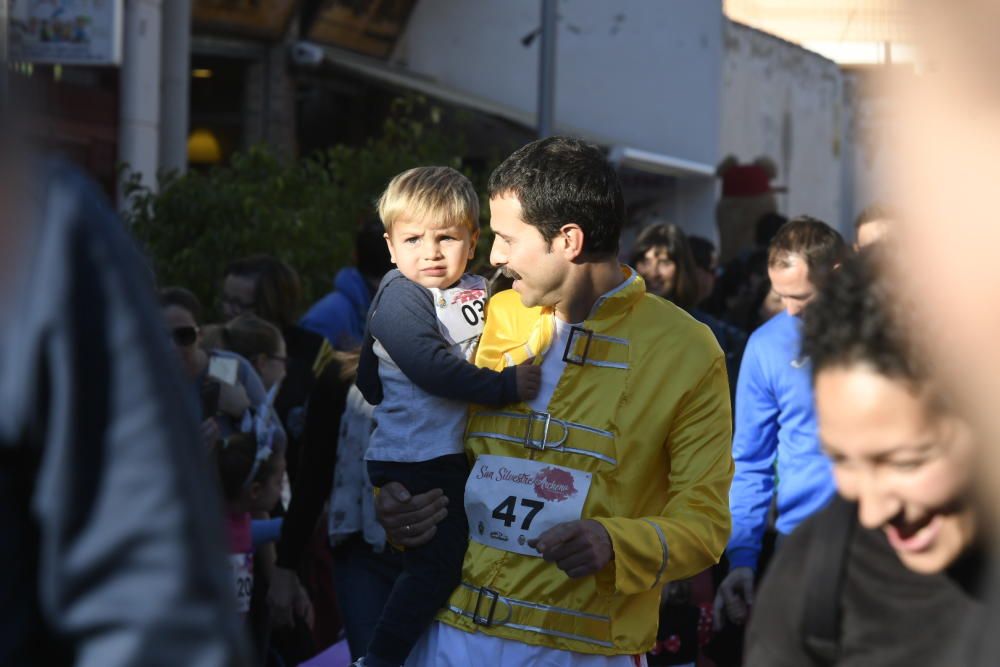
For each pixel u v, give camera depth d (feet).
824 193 92.17
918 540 6.68
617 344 12.17
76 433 5.44
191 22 58.08
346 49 70.23
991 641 6.51
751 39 79.77
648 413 12.00
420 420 13.99
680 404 12.03
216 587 5.55
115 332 5.56
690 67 75.92
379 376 14.56
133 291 5.70
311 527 18.45
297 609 19.42
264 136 62.75
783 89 84.79
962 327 5.69
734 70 77.61
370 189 35.37
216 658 5.45
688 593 19.42
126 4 44.93
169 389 5.66
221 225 31.09
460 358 13.55
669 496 12.14
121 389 5.51
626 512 12.00
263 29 61.62
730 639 19.03
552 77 43.83
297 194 32.86
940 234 5.17
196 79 61.52
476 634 12.23
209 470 6.04
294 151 64.59
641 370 12.07
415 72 75.92
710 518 11.90
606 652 11.95
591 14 77.20
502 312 13.15
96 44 31.09
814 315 6.59
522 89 77.15
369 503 17.26
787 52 84.94
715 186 75.46
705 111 75.66
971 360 5.84
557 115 77.87
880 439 6.42
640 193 76.54
